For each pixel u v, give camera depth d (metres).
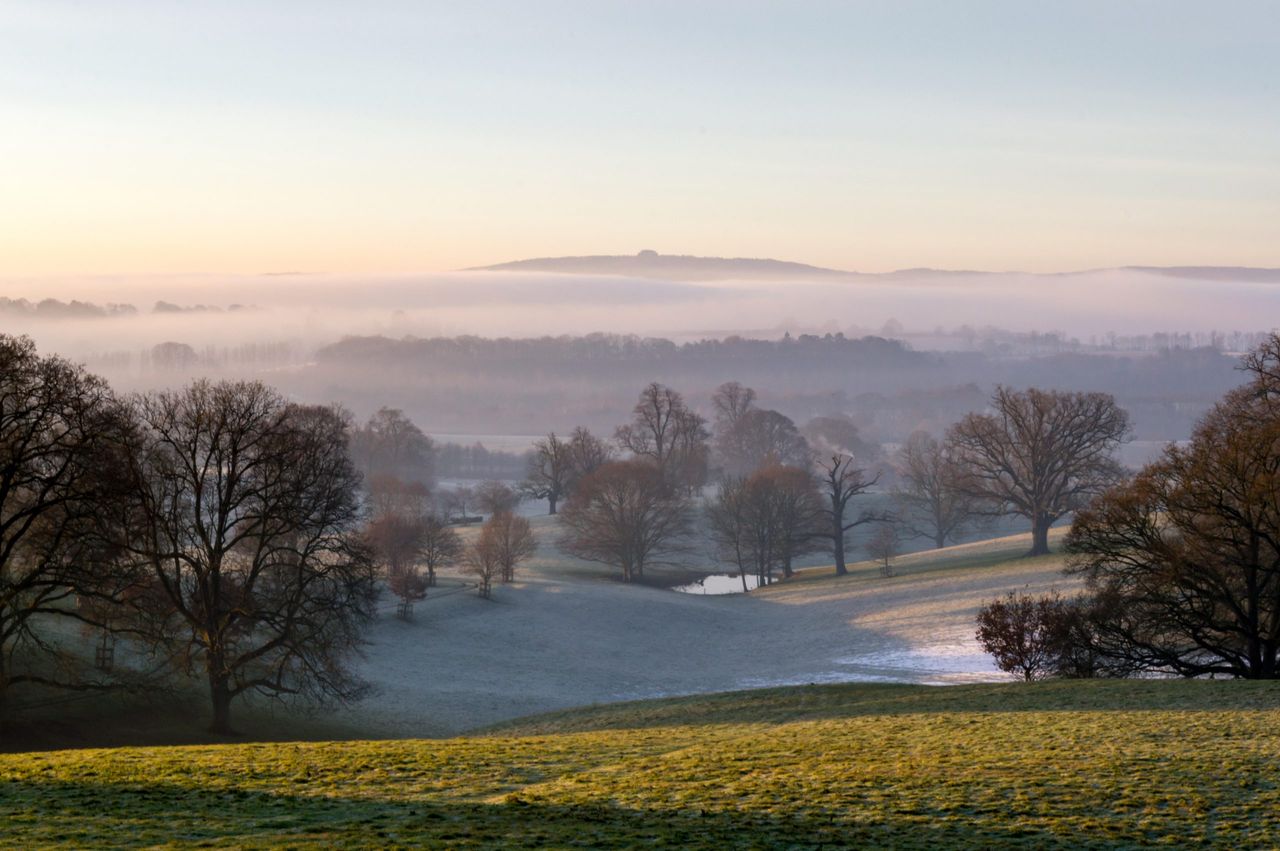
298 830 20.72
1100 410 116.75
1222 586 48.91
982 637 56.62
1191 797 23.28
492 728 50.78
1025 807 22.91
